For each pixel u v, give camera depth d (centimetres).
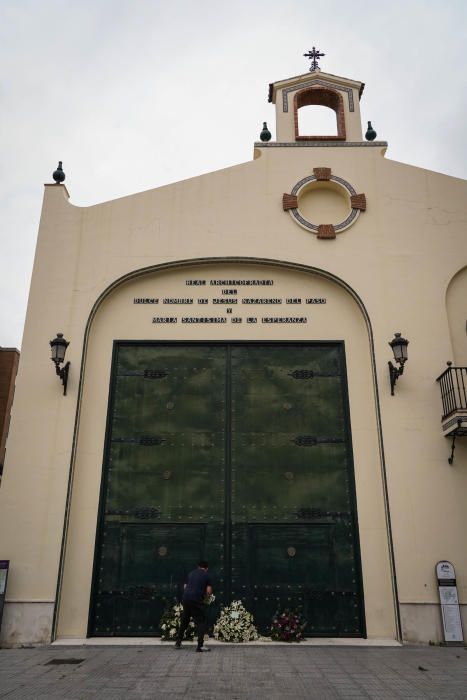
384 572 1070
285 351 1225
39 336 1188
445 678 779
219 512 1113
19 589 1030
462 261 1262
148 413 1177
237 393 1195
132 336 1227
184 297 1255
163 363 1213
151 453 1150
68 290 1225
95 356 1208
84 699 677
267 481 1135
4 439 1780
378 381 1168
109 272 1244
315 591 1068
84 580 1059
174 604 1054
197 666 836
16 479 1091
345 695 701
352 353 1218
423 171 1337
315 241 1275
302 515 1113
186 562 1081
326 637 1037
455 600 1022
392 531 1072
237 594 1063
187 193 1308
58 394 1146
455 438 1123
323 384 1204
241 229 1281
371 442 1152
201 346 1227
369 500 1114
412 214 1298
